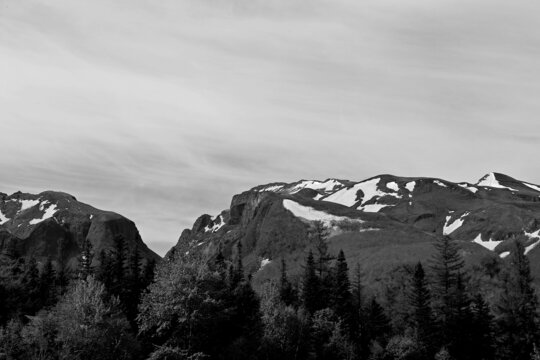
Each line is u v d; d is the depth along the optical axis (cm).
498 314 8531
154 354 4141
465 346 7712
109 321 4734
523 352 7925
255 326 6291
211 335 5122
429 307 8119
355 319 8081
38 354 4750
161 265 4409
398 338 7556
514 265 9300
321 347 6750
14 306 6575
